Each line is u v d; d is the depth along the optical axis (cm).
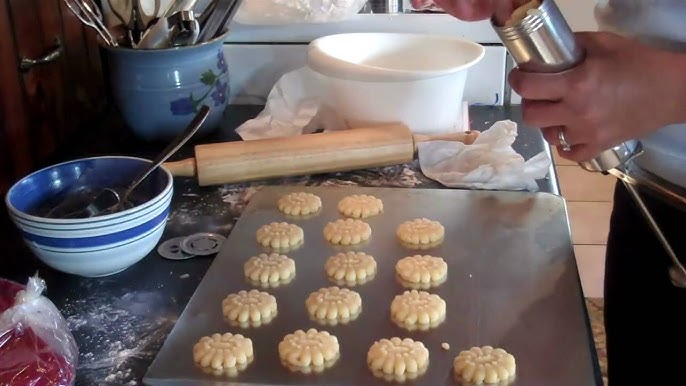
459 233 89
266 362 67
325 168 105
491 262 83
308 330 71
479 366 65
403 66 123
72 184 87
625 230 95
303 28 129
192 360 67
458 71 108
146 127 111
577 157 73
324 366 67
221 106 115
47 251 76
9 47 96
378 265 83
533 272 81
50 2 107
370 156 106
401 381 65
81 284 81
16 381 58
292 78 122
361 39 122
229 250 86
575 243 211
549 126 71
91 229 75
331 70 110
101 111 128
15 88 98
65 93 113
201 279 81
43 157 107
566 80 66
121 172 88
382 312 75
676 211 86
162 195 80
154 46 107
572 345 69
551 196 98
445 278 80
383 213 94
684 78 66
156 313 76
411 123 111
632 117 68
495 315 74
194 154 106
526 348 69
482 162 105
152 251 87
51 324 63
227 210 97
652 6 79
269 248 87
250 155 102
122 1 118
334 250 87
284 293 78
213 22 111
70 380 62
